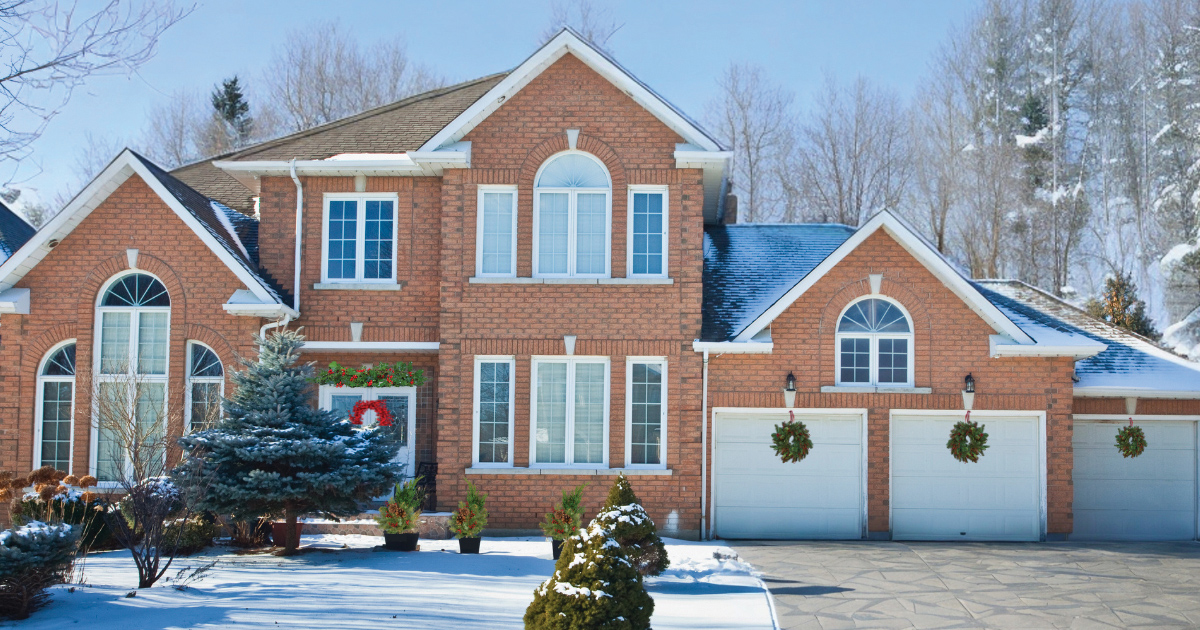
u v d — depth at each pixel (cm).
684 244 1803
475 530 1542
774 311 1788
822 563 1522
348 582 1229
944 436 1845
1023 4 4666
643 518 1312
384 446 1566
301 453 1420
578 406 1811
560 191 1823
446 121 2173
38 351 1794
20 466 1778
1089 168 4659
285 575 1280
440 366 1797
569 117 1819
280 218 1905
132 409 1634
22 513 1490
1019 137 4503
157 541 1216
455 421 1789
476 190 1819
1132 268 4400
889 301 1839
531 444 1795
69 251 1808
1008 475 1830
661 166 1808
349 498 1495
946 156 4419
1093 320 2130
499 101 1822
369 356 1936
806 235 2239
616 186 1806
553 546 1521
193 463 1377
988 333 1817
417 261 1881
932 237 4431
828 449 1839
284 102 4688
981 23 4703
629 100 1820
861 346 1836
